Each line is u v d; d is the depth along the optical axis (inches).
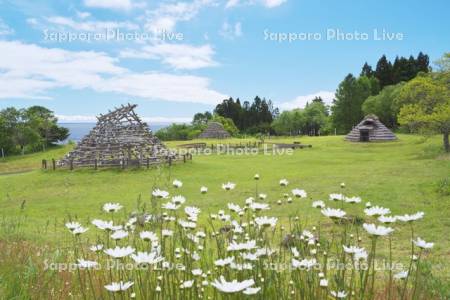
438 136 2028.8
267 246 127.0
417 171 968.3
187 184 997.8
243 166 1374.3
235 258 114.4
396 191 735.7
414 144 1865.2
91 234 378.6
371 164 1247.5
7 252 248.7
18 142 3230.8
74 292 147.1
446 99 1368.1
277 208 624.4
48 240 359.9
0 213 713.0
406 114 1425.9
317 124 4389.8
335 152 1801.2
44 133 3693.4
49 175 1234.6
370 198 694.5
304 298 115.3
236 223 143.6
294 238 147.8
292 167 1306.6
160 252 118.6
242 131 5017.2
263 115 5231.3
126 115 1491.1
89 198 883.4
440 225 515.8
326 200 684.1
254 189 868.0
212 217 151.4
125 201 816.3
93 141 1428.4
